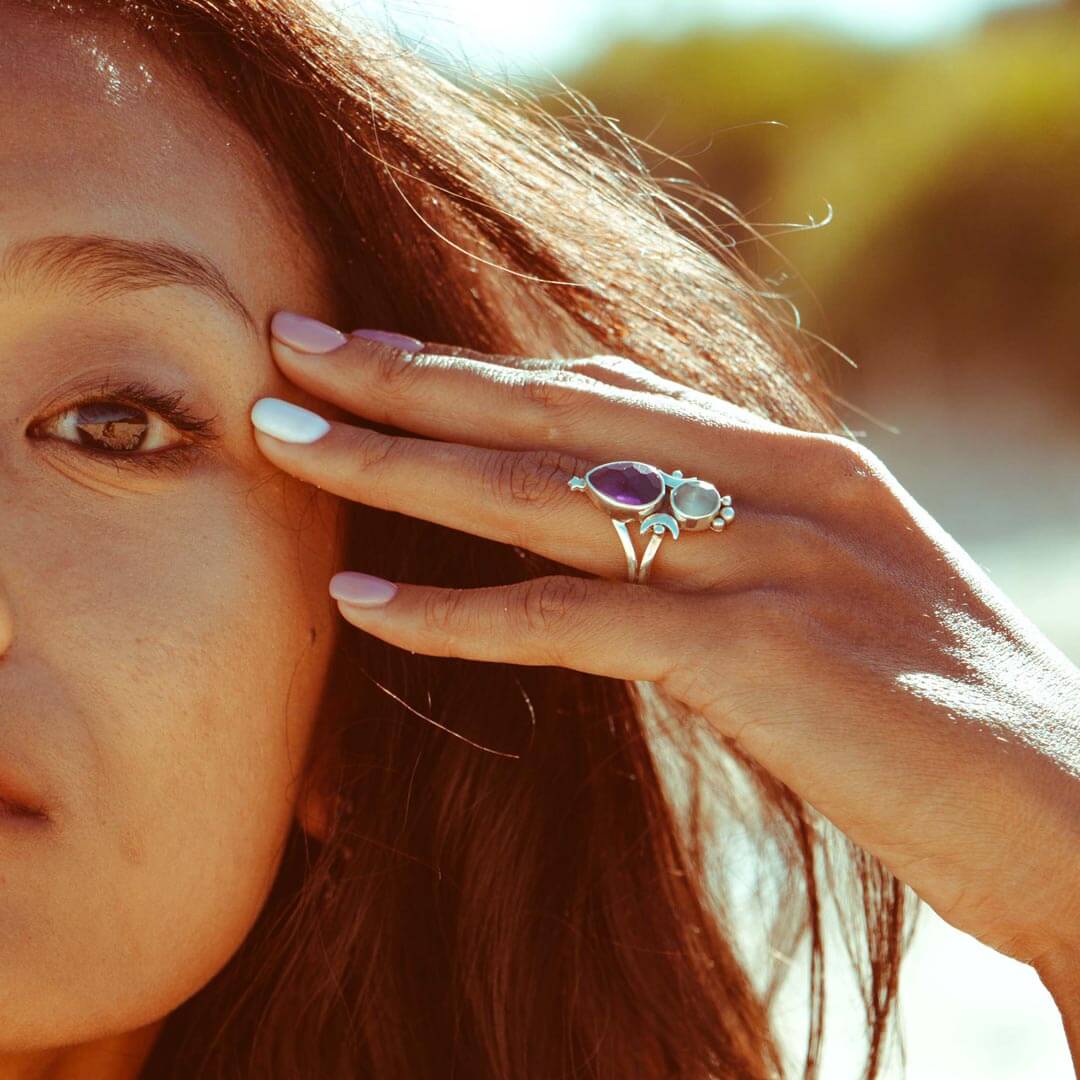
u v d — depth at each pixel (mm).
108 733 1136
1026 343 12500
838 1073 2209
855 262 12641
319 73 1378
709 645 1219
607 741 1644
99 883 1132
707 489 1256
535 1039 1598
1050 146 12664
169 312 1185
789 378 1777
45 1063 1334
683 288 1719
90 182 1146
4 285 1112
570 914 1630
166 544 1188
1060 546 7137
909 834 1193
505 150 1624
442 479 1269
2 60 1144
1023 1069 2936
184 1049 1498
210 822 1208
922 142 12648
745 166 9477
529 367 1382
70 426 1173
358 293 1429
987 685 1221
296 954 1496
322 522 1331
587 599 1240
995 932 1218
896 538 1285
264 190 1306
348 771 1450
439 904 1569
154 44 1241
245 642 1230
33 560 1127
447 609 1261
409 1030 1547
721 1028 1759
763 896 1854
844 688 1200
